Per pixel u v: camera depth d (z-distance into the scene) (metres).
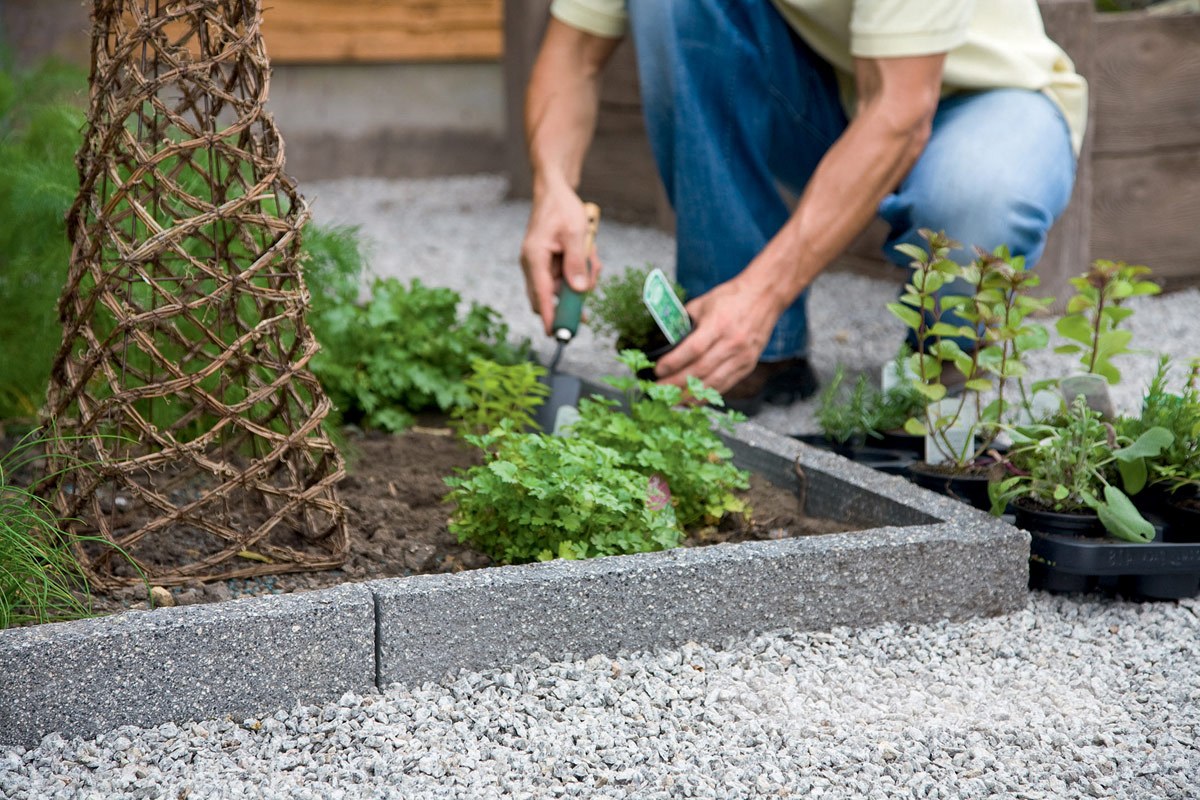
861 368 3.66
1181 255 4.56
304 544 2.24
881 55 2.67
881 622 2.10
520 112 6.43
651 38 3.01
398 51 7.32
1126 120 4.36
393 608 1.83
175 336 2.04
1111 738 1.75
